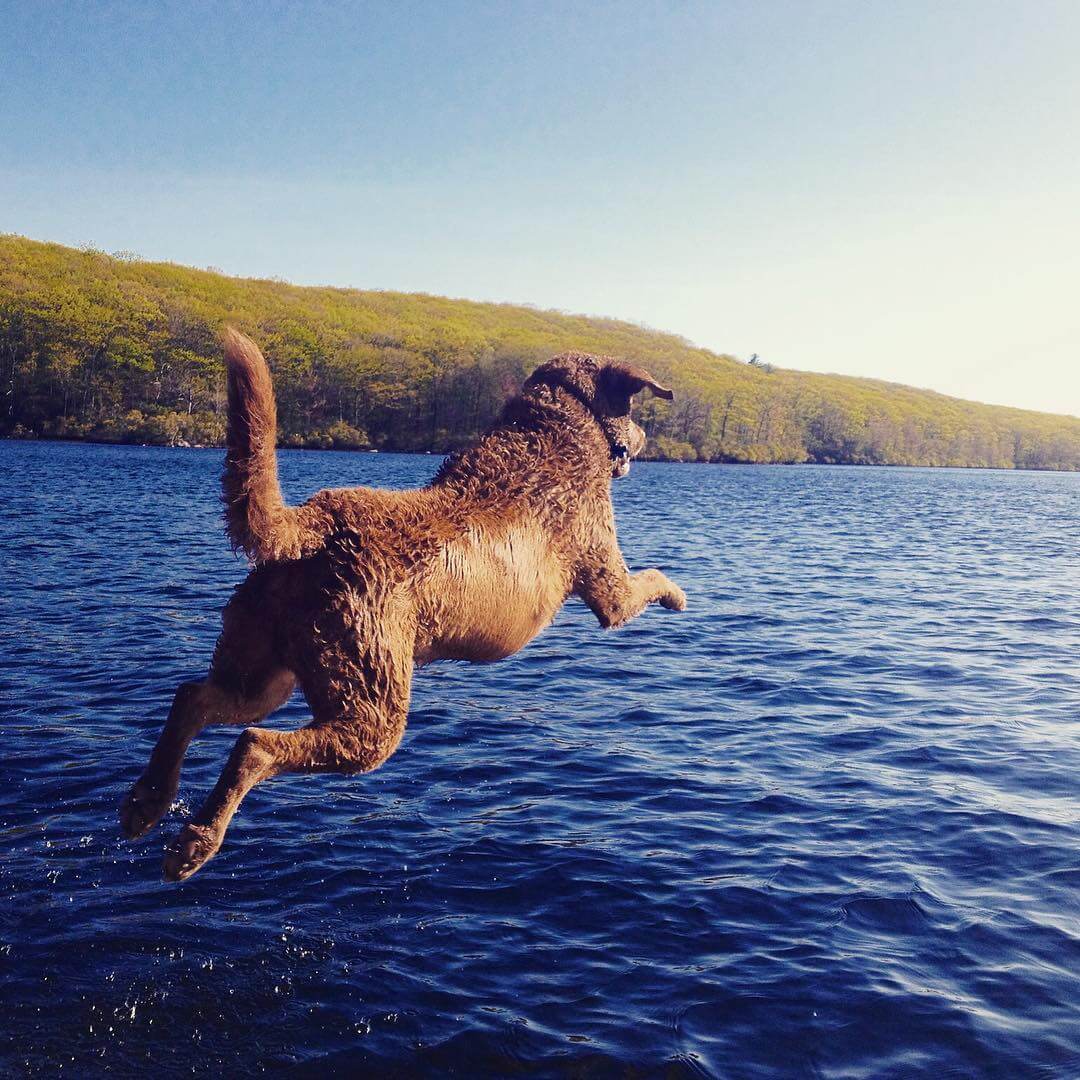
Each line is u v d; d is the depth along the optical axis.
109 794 2.94
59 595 5.92
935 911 2.38
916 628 5.86
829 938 2.26
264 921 2.29
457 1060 1.83
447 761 3.35
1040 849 2.71
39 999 1.97
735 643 5.29
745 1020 1.96
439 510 2.01
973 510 19.27
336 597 1.83
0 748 3.26
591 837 2.77
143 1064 1.80
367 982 2.06
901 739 3.65
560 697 4.17
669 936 2.27
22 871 2.48
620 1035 1.91
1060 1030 1.94
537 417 2.23
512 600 2.07
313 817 2.87
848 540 11.69
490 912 2.37
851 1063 1.84
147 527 9.71
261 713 1.94
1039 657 5.08
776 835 2.79
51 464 20.34
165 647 4.70
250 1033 1.90
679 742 3.60
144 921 2.27
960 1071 1.82
